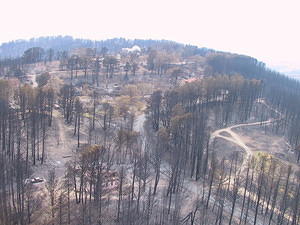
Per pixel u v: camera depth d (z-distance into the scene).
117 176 109.62
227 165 139.25
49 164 120.75
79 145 140.12
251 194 116.69
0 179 93.12
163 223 90.69
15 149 128.12
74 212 87.94
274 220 104.19
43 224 80.50
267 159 126.50
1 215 79.06
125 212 93.56
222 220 100.12
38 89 148.00
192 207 104.06
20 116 149.88
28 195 82.38
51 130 153.38
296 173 124.56
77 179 104.62
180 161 125.62
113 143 141.50
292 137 181.62
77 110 156.25
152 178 118.50
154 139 153.00
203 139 143.00
